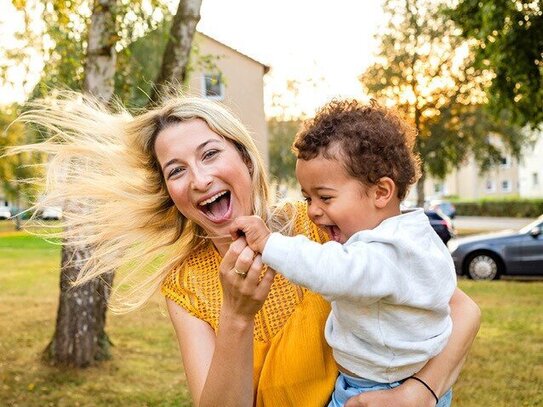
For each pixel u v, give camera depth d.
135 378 6.02
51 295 11.11
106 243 2.23
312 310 1.84
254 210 1.96
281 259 1.54
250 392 1.64
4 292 11.46
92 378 6.00
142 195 2.16
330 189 1.74
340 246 1.60
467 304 1.93
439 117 23.64
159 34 8.04
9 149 2.39
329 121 1.78
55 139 2.45
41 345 7.12
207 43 21.47
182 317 1.91
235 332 1.60
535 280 12.75
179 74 6.34
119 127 2.19
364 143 1.71
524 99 10.73
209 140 1.88
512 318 8.52
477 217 43.41
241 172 1.89
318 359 1.82
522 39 9.70
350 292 1.54
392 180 1.74
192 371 1.80
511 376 5.93
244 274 1.56
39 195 2.54
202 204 1.86
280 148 39.84
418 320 1.67
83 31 6.76
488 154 27.05
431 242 1.76
